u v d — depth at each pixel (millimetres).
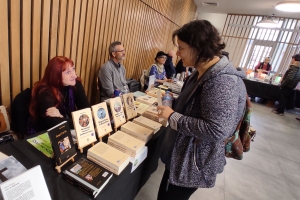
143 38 3344
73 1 1686
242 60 7223
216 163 782
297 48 6309
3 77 1285
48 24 1501
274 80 5629
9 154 826
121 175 836
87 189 694
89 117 965
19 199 484
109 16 2262
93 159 869
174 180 838
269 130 3592
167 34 4508
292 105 4887
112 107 1154
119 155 885
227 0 5062
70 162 849
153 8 3361
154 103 1697
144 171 1271
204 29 657
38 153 873
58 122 1157
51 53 1600
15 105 1292
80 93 1506
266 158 2533
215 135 633
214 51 670
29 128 1332
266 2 4641
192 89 778
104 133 1046
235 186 1887
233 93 636
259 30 6699
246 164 2312
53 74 1228
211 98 641
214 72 664
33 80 1500
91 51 2121
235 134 897
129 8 2645
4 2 1169
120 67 2291
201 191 1737
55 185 712
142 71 3398
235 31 7051
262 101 5934
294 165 2455
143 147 1040
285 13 5562
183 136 801
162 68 3262
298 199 1831
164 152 958
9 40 1276
